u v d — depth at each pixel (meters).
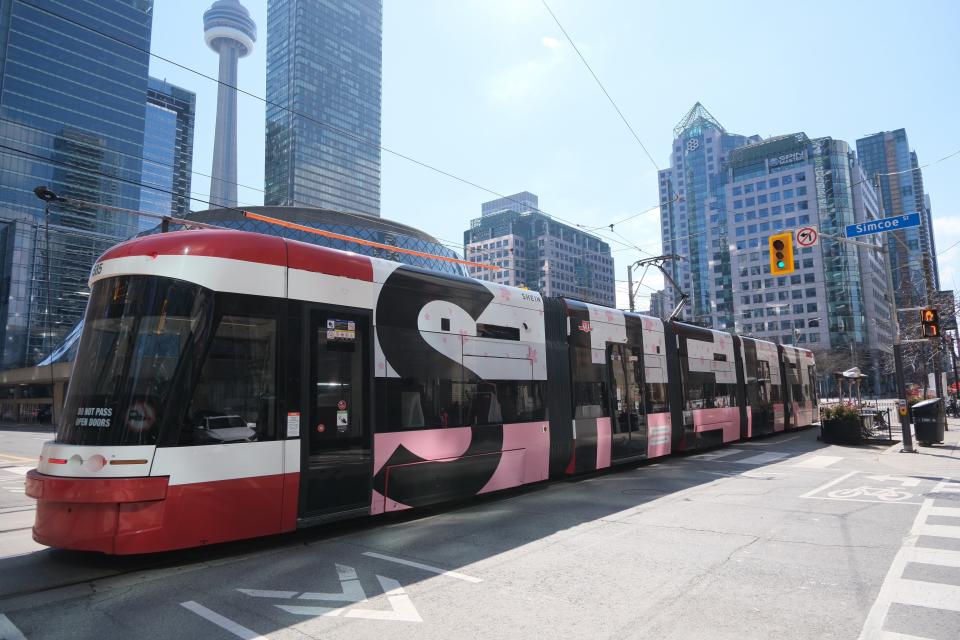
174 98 170.00
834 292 111.94
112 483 5.66
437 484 8.61
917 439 18.75
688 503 9.27
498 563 6.08
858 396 28.09
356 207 162.38
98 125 114.75
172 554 6.53
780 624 4.32
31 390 65.50
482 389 9.68
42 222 100.69
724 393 18.78
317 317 7.36
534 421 10.67
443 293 9.23
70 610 4.86
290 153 153.38
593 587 5.25
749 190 124.12
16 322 91.69
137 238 6.89
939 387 30.75
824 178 115.75
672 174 158.12
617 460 12.93
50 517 5.81
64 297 98.00
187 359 6.19
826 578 5.39
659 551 6.45
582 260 154.12
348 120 165.50
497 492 10.74
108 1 119.00
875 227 16.47
